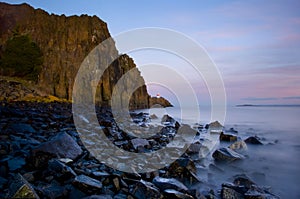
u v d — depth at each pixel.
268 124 25.59
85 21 68.19
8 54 48.09
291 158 10.05
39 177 5.34
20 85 40.25
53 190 4.61
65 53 60.34
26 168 5.91
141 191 4.76
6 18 67.12
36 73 51.06
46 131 11.38
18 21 67.75
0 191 4.35
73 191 4.66
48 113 18.08
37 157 6.06
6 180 4.87
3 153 6.66
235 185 5.96
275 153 11.09
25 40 50.22
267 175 7.60
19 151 6.94
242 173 7.58
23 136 9.22
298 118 34.00
